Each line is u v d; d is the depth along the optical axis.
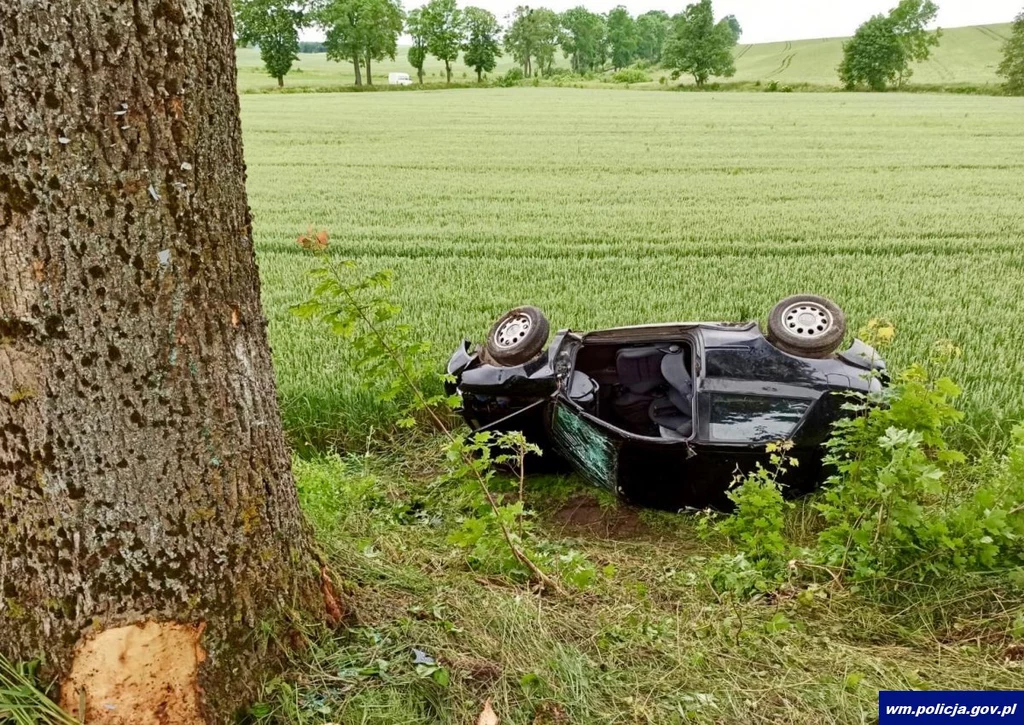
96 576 2.23
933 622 3.45
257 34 78.88
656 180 21.59
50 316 2.06
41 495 2.17
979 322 8.45
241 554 2.43
